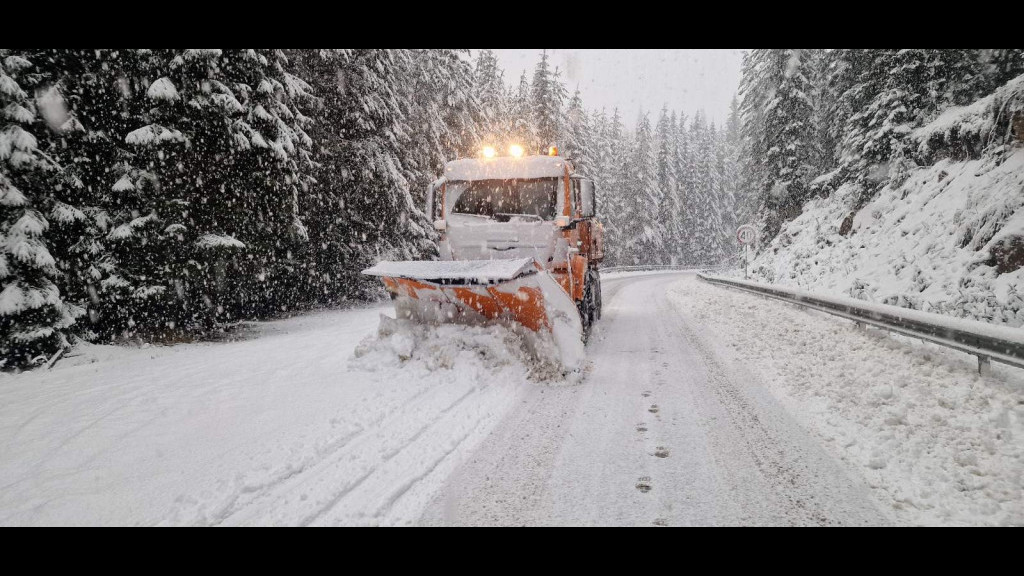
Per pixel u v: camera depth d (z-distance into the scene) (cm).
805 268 1755
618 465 374
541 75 2997
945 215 1208
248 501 330
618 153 4691
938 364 623
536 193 771
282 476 365
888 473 354
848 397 518
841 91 2166
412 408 504
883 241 1407
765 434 430
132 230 920
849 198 1848
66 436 455
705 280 2473
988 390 509
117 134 1000
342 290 1695
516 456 392
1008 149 1140
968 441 398
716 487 338
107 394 595
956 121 1388
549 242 758
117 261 944
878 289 1185
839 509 309
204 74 991
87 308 909
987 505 305
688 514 306
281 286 1448
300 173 1315
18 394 606
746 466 369
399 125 1725
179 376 679
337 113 1562
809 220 2075
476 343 632
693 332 980
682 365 695
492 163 794
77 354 838
